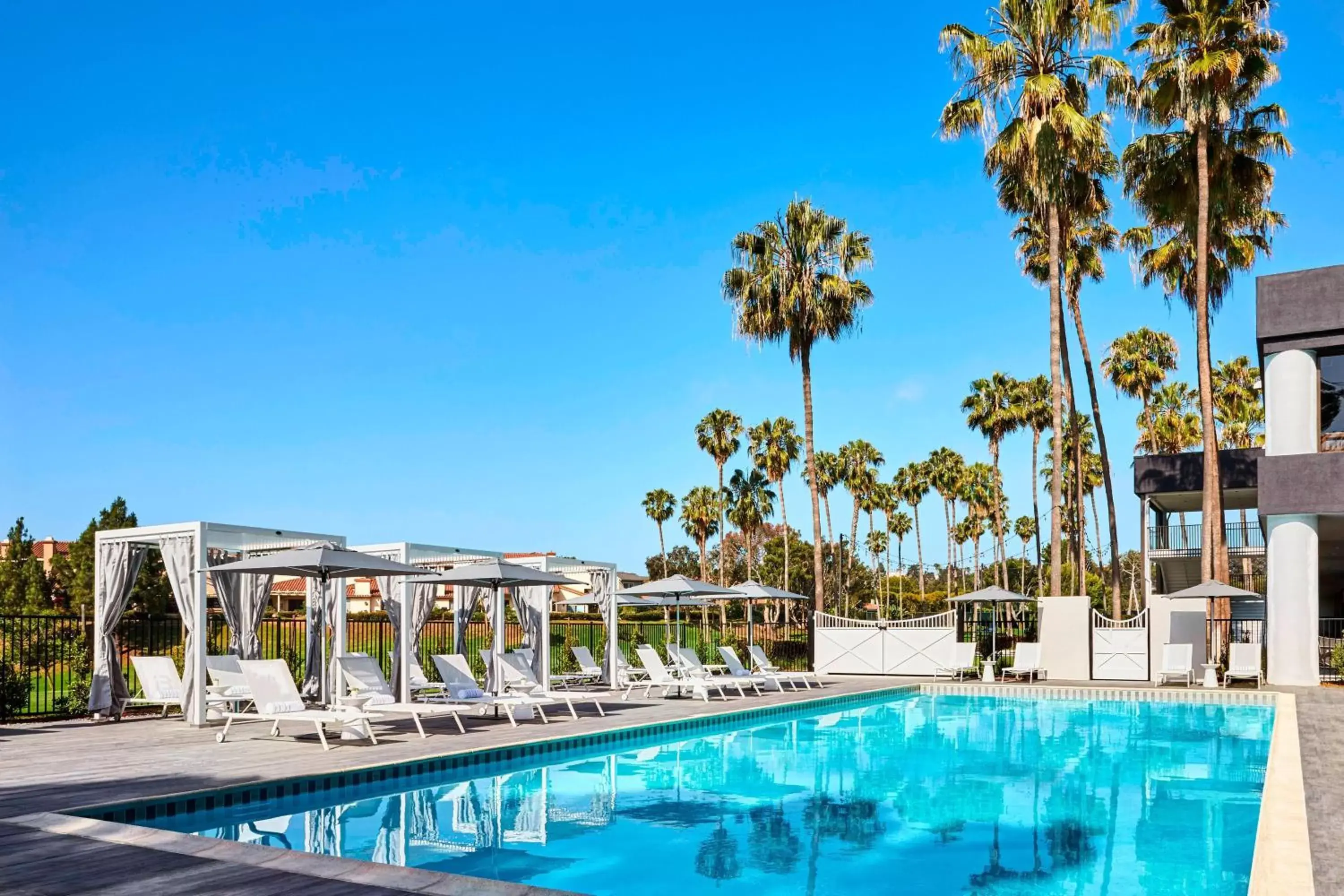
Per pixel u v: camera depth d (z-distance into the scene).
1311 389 21.33
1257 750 12.52
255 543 15.12
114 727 13.66
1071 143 22.47
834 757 12.07
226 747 11.17
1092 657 23.14
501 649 18.11
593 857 7.12
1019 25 22.94
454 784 10.05
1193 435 45.25
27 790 8.18
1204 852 7.25
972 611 35.19
